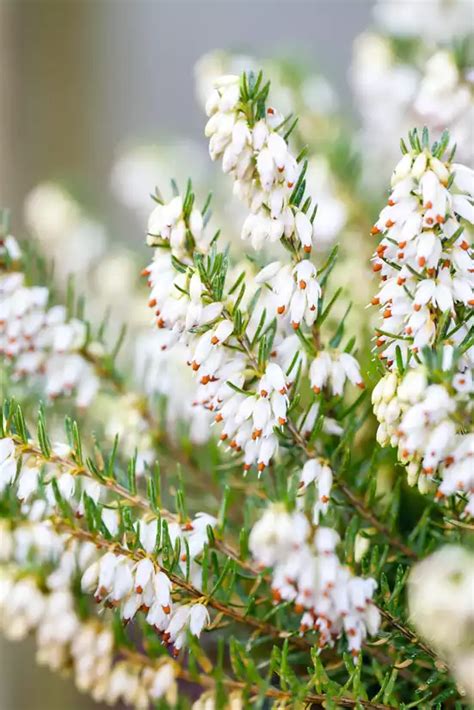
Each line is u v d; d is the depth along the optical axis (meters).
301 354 0.40
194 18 0.96
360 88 0.49
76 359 0.44
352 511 0.41
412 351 0.38
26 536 0.41
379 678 0.40
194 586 0.40
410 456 0.37
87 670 0.42
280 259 0.43
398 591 0.39
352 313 0.45
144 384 0.45
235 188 0.39
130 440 0.44
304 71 0.50
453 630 0.38
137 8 0.94
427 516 0.41
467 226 0.41
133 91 0.95
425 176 0.38
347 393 0.44
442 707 0.41
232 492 0.43
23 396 0.45
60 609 0.41
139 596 0.39
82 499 0.40
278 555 0.39
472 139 0.45
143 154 0.57
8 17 0.82
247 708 0.40
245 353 0.39
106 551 0.40
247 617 0.40
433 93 0.45
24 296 0.43
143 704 0.42
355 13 0.93
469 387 0.37
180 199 0.40
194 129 0.96
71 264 0.57
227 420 0.39
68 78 0.87
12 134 0.83
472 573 0.38
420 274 0.38
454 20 0.49
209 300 0.39
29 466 0.40
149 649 0.42
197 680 0.41
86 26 0.89
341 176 0.48
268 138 0.39
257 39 0.95
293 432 0.40
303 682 0.41
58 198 0.57
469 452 0.37
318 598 0.39
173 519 0.40
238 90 0.39
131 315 0.51
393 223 0.38
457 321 0.39
